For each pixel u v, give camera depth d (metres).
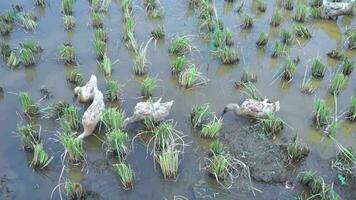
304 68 4.45
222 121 3.75
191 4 5.29
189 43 4.56
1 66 4.30
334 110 3.96
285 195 3.18
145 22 5.01
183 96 4.04
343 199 3.17
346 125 3.81
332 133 3.64
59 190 3.12
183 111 3.87
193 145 3.54
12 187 3.18
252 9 5.36
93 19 4.85
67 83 4.12
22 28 4.82
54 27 4.87
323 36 4.96
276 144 3.54
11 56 4.24
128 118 3.60
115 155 3.41
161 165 3.23
